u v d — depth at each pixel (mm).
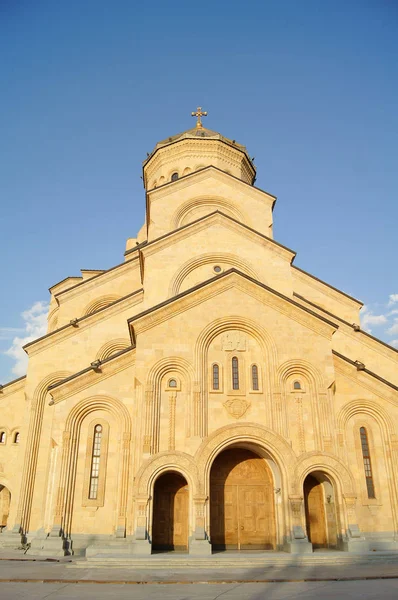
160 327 24422
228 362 24406
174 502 23516
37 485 27281
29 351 30109
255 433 22672
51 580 15570
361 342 31281
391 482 24297
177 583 15359
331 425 23438
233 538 23391
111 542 22078
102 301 35781
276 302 25484
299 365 24484
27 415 28750
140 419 22969
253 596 13047
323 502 24609
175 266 29859
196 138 39500
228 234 30844
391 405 25500
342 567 18734
